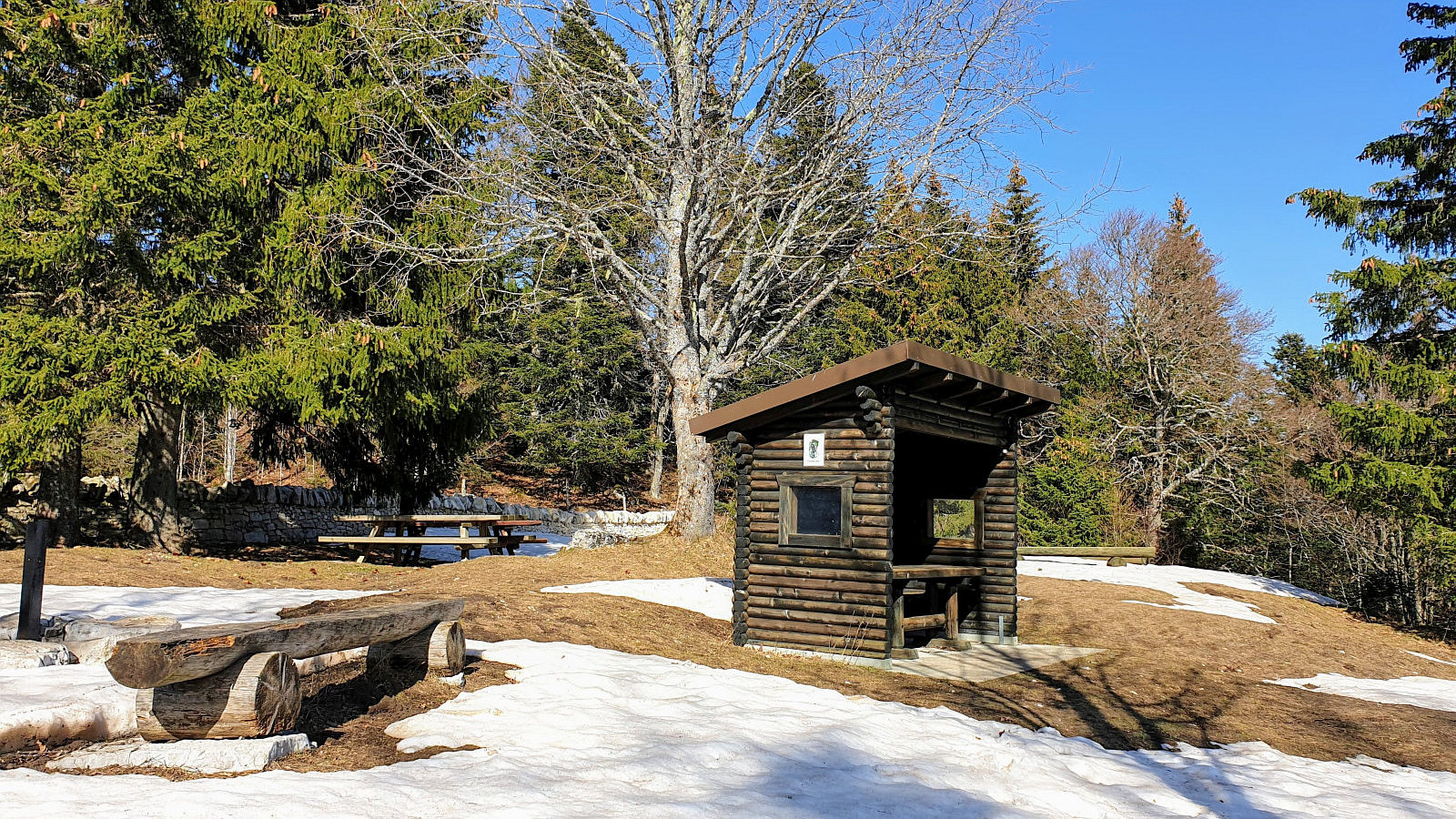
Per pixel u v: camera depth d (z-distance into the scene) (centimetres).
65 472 1658
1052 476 2675
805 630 1024
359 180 1698
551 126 1677
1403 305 1769
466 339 2062
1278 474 2969
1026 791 595
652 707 729
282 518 2297
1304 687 1124
